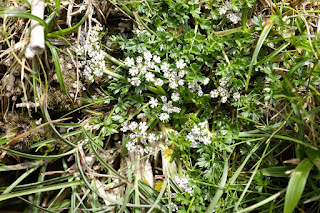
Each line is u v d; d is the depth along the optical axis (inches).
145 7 18.8
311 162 16.9
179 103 19.3
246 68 19.1
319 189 17.7
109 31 20.1
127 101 19.2
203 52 18.7
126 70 19.4
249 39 18.6
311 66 18.5
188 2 18.6
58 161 20.1
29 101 19.3
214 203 18.0
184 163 19.3
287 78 17.8
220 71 18.6
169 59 19.3
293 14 18.8
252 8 19.2
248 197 18.7
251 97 19.0
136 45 18.8
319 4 19.5
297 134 18.4
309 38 18.0
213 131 19.4
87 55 19.4
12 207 19.6
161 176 19.5
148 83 19.0
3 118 19.5
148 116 19.6
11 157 19.6
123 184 18.7
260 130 18.6
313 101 18.5
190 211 18.8
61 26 19.6
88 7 18.8
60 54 19.3
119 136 20.1
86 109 19.9
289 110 18.9
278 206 17.8
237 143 18.7
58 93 19.3
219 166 18.7
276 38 19.1
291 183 16.6
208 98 19.1
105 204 19.3
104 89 19.8
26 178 20.2
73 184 18.8
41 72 19.3
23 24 19.0
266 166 19.0
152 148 19.7
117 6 19.1
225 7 18.8
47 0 18.2
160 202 19.0
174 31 19.1
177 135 19.0
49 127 19.1
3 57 19.3
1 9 18.3
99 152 20.0
